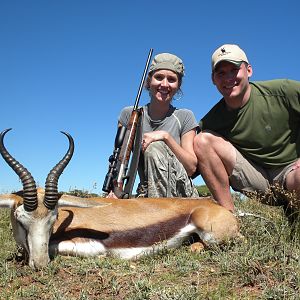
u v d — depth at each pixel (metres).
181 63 2.08
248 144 1.68
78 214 1.68
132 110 2.07
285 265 1.27
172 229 1.70
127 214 1.70
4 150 1.51
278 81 1.62
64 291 1.27
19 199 1.59
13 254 1.63
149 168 2.02
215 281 1.26
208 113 1.76
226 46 1.62
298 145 1.67
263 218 1.74
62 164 1.54
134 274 1.36
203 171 1.76
